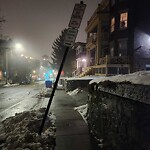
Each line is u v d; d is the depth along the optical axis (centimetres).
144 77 280
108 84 421
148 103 247
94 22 3088
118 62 2306
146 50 2325
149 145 254
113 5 2611
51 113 910
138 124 286
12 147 491
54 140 550
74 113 940
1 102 1510
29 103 1407
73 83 2064
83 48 4597
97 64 2803
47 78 5394
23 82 5972
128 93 311
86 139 560
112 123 415
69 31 548
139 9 2344
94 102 608
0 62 5612
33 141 515
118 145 374
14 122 731
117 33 2495
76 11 545
